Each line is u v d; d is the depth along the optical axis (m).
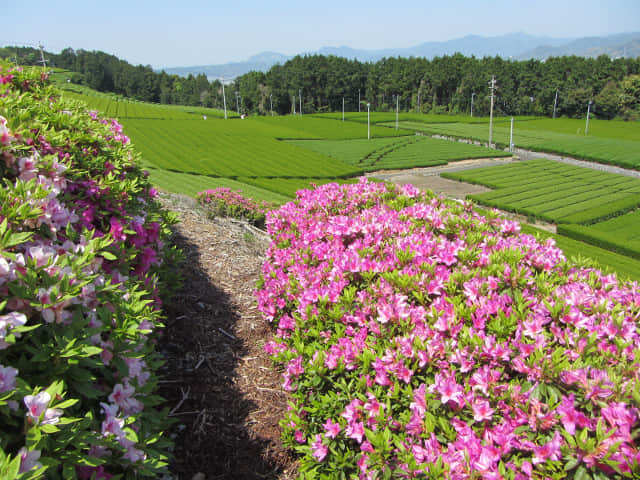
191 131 66.50
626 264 21.92
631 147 71.25
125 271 3.90
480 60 142.00
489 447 2.63
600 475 2.34
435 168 57.25
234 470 3.75
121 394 2.67
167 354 5.01
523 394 2.82
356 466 3.39
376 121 105.81
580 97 113.44
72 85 134.38
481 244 5.12
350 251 4.96
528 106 123.56
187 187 29.98
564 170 53.81
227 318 6.09
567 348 3.20
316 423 3.81
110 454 2.43
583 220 31.41
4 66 6.48
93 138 4.81
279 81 145.12
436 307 3.78
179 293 6.35
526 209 34.06
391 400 3.36
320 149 63.84
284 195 32.88
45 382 2.30
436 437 2.88
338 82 143.12
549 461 2.45
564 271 4.74
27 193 2.90
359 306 4.17
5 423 2.07
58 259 2.68
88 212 3.96
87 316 2.76
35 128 4.03
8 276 2.39
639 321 3.91
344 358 3.75
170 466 3.60
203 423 4.16
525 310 3.67
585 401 2.69
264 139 65.19
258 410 4.51
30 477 1.76
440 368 3.27
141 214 4.86
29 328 2.16
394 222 5.64
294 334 4.69
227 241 9.07
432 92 138.38
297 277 5.35
